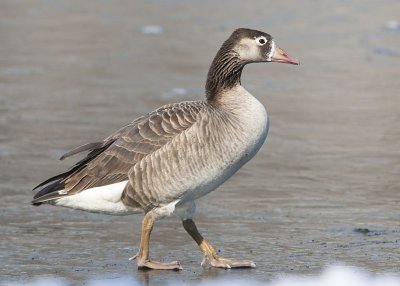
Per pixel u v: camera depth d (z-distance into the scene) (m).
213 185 11.48
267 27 29.88
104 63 25.41
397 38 28.20
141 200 11.30
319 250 12.02
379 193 14.90
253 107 11.65
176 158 11.14
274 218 13.54
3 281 10.66
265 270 11.20
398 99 21.61
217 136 11.25
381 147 17.84
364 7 33.41
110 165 11.31
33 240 12.42
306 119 20.00
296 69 24.88
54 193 11.34
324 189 15.16
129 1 35.91
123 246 12.27
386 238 12.53
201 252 12.11
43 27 30.42
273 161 17.00
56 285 10.56
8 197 14.52
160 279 10.91
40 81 23.27
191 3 35.16
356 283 10.62
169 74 23.95
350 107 20.95
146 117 11.66
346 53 26.44
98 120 19.56
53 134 18.45
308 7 33.66
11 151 17.25
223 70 11.97
